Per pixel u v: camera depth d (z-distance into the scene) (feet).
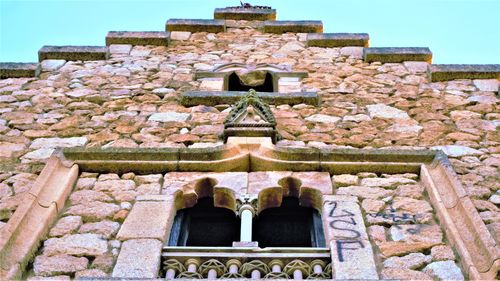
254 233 16.48
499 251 13.58
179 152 17.80
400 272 13.64
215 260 14.20
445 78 24.57
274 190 16.88
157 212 15.66
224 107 22.00
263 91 25.95
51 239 14.64
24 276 13.51
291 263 14.14
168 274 13.92
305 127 20.56
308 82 24.66
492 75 24.47
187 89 23.79
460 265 13.80
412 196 16.47
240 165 17.75
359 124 20.86
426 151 17.85
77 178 17.22
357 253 14.12
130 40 28.35
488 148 19.26
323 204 16.16
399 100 22.81
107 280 12.59
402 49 27.04
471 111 21.84
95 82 24.21
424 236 14.78
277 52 28.07
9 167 17.89
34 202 15.33
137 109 21.83
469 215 14.90
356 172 17.54
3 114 21.31
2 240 13.71
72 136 19.85
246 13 31.96
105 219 15.42
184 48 28.45
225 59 27.22
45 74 25.09
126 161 17.60
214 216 16.98
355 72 25.75
